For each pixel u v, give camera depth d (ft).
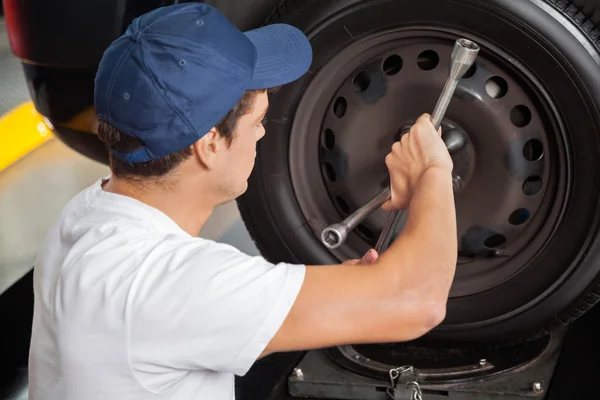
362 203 6.37
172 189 3.92
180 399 3.87
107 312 3.60
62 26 6.24
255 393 6.75
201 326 3.54
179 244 3.73
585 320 7.22
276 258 6.76
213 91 3.68
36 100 6.82
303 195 6.49
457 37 5.68
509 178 5.96
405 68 5.94
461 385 6.35
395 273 3.72
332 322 3.60
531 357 6.54
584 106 5.51
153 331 3.56
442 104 4.41
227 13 5.97
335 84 6.16
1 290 8.50
